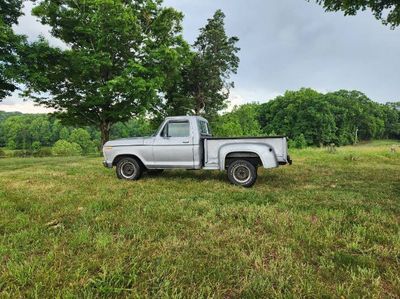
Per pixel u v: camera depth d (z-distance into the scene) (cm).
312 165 1178
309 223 387
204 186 671
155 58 1831
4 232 363
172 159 748
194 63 2542
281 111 7950
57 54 1622
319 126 7169
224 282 243
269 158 650
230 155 695
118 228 378
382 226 379
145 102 1794
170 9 1980
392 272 259
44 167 1127
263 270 260
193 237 343
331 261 276
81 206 489
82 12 1769
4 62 1400
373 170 999
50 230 369
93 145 8500
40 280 241
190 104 2533
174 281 240
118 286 236
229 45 2745
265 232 362
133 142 779
